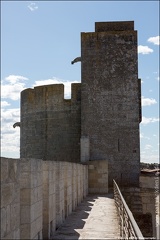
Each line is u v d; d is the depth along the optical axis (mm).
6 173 7109
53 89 37875
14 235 7707
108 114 34812
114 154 34281
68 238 11367
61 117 37219
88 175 29750
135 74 35156
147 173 34312
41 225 10266
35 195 9398
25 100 40438
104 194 28438
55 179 13008
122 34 35688
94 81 35375
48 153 37625
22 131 41062
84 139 34375
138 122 34438
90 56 35719
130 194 32500
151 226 30766
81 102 35344
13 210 7652
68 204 16281
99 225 13703
